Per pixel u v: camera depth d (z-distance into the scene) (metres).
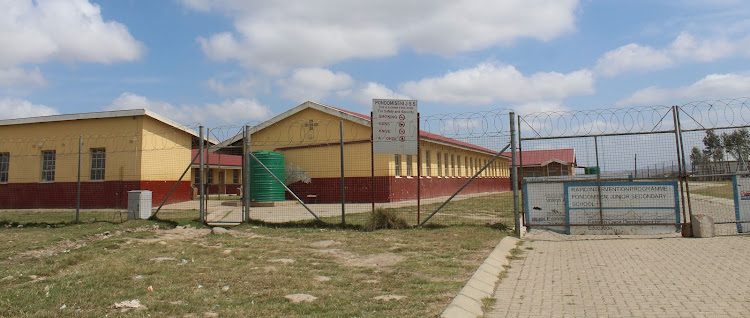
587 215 11.01
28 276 6.39
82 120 22.38
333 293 5.64
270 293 5.63
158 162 22.42
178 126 23.58
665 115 10.30
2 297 5.25
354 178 23.00
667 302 5.21
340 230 11.67
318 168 23.70
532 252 8.77
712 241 9.29
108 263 7.12
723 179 10.38
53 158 22.77
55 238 10.14
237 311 4.84
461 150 34.94
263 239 10.27
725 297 5.31
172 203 23.38
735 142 9.92
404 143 13.03
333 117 23.72
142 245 9.18
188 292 5.64
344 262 7.73
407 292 5.65
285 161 24.41
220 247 9.20
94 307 4.96
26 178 22.86
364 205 20.81
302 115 24.45
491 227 11.55
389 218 11.86
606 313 4.91
